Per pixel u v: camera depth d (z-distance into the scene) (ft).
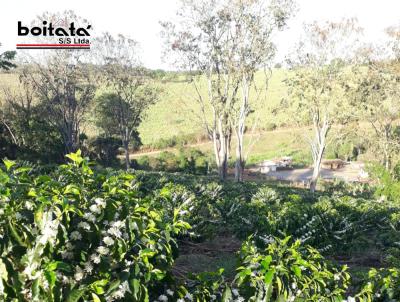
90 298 12.21
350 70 126.31
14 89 185.78
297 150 238.07
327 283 14.20
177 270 24.08
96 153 179.32
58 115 156.46
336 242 31.37
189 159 187.52
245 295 13.96
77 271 12.23
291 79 129.08
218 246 30.94
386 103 139.74
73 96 153.99
